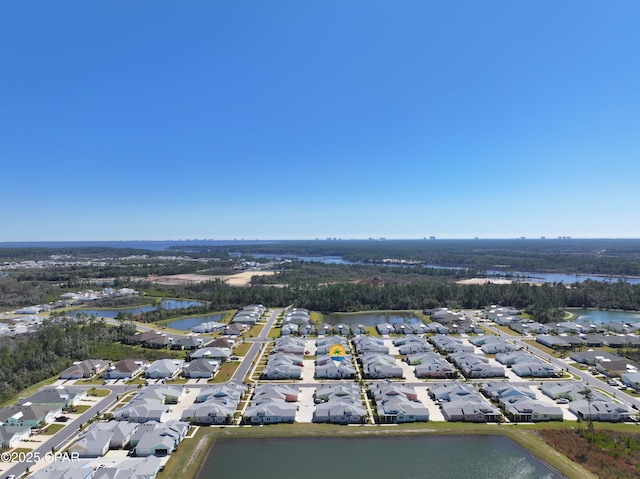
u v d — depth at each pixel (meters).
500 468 73.50
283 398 99.00
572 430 84.94
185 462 73.69
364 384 112.12
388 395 99.25
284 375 117.25
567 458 75.56
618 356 131.88
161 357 137.25
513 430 85.06
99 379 116.69
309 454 77.56
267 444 81.12
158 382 114.19
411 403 95.00
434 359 128.00
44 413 88.56
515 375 120.25
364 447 80.06
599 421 89.81
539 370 119.44
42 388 108.25
